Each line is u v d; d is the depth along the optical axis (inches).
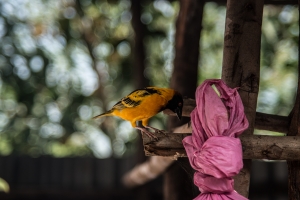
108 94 575.5
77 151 622.2
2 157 470.9
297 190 182.1
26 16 542.9
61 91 545.0
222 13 588.4
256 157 169.9
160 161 273.9
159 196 450.9
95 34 564.4
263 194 439.2
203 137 163.2
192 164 162.7
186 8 299.3
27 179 467.8
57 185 466.9
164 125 507.8
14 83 494.6
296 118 189.0
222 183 159.8
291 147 168.7
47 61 503.8
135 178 380.2
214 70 597.0
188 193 293.4
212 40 588.4
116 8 560.4
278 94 561.6
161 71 551.8
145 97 238.5
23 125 534.6
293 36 507.2
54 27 551.5
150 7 526.3
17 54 496.7
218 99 162.2
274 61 538.6
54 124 542.9
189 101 241.8
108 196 472.4
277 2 372.2
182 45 301.7
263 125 215.6
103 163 468.8
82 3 530.0
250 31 186.5
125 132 586.9
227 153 153.4
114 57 533.3
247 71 184.7
